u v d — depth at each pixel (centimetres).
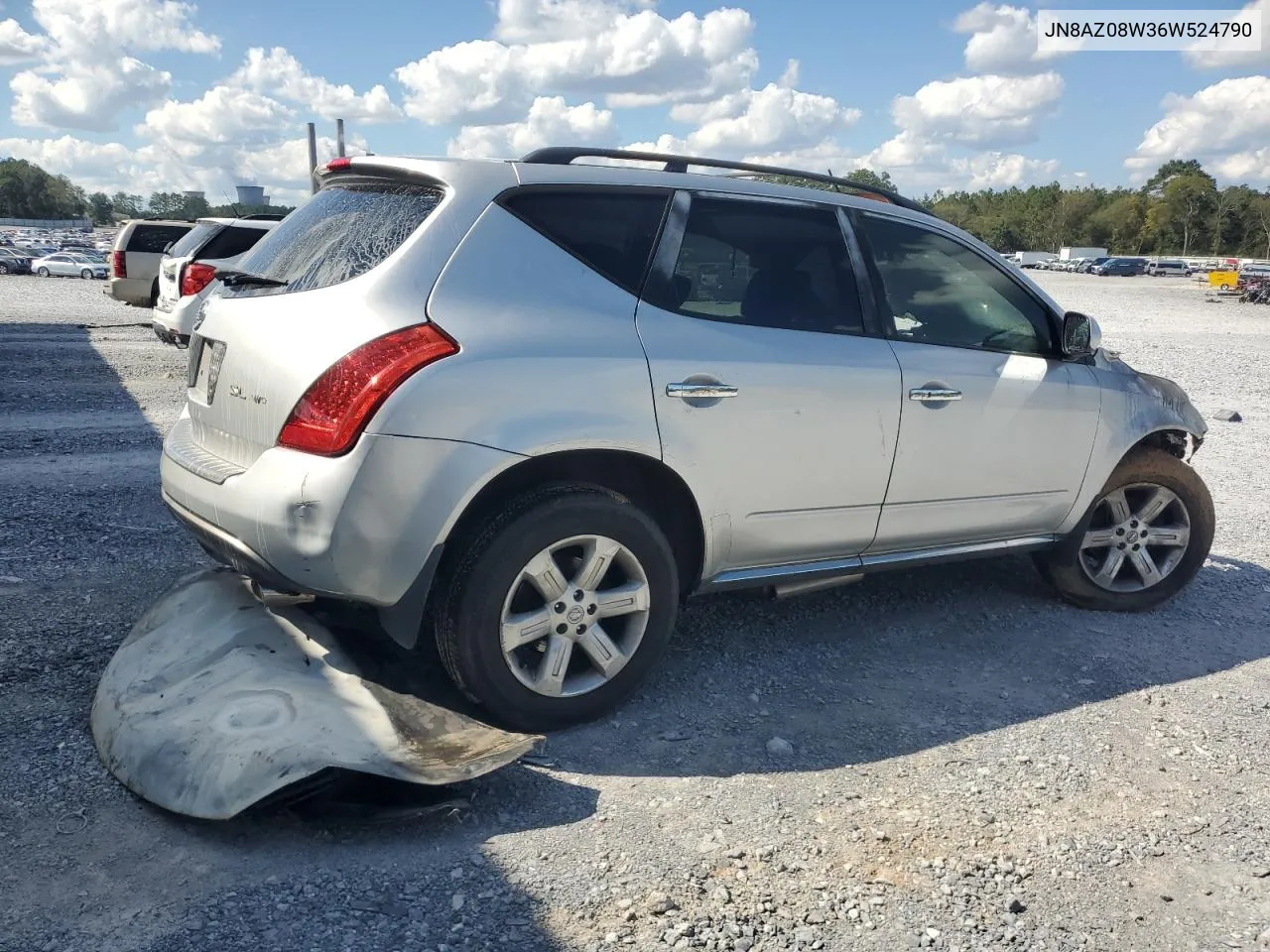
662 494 371
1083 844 297
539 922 248
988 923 259
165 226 1741
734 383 361
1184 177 14200
